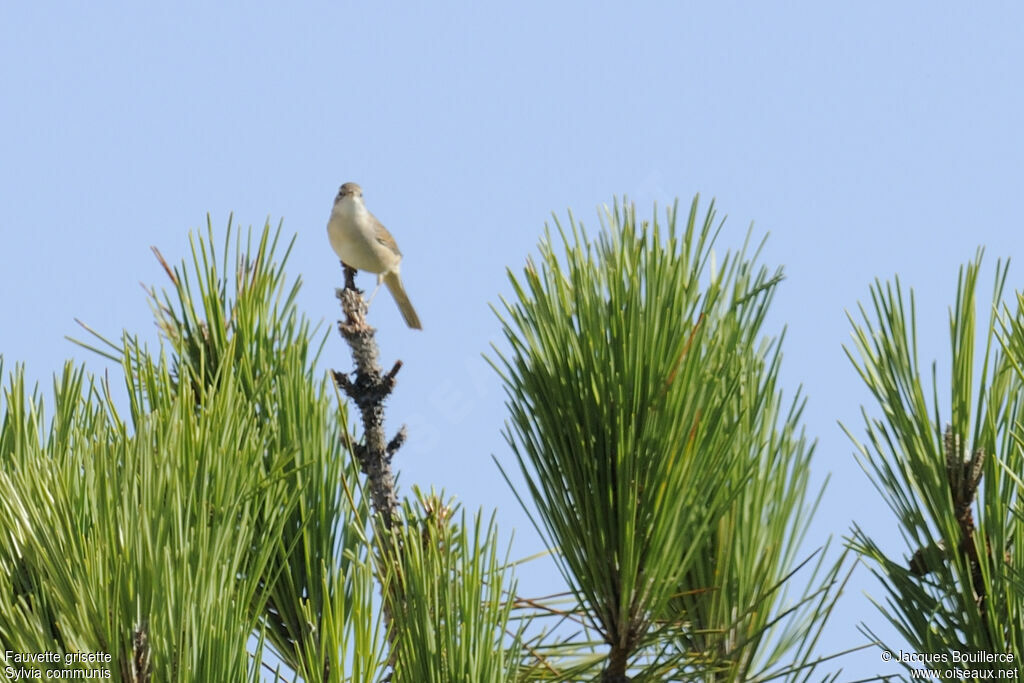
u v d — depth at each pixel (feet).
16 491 16.94
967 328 19.34
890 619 19.47
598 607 20.80
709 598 23.08
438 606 18.04
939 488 18.99
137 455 16.87
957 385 19.31
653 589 20.54
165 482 16.84
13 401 19.69
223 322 23.40
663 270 20.43
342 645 17.07
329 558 21.53
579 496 20.75
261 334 23.12
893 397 19.49
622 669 20.93
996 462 18.31
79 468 17.31
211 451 18.12
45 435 20.02
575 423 20.63
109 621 15.98
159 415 17.88
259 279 23.45
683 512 20.35
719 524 23.15
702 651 22.36
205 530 16.69
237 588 19.10
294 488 21.68
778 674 20.43
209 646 16.21
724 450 20.27
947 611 19.24
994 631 18.56
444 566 18.29
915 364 19.58
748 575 23.17
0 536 17.06
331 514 21.90
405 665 17.94
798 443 23.57
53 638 16.34
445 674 17.83
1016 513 17.44
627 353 20.33
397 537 21.07
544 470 20.98
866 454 19.65
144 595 16.19
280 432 22.24
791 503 23.44
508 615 18.08
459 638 18.02
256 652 16.93
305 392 22.50
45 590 16.48
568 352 20.77
